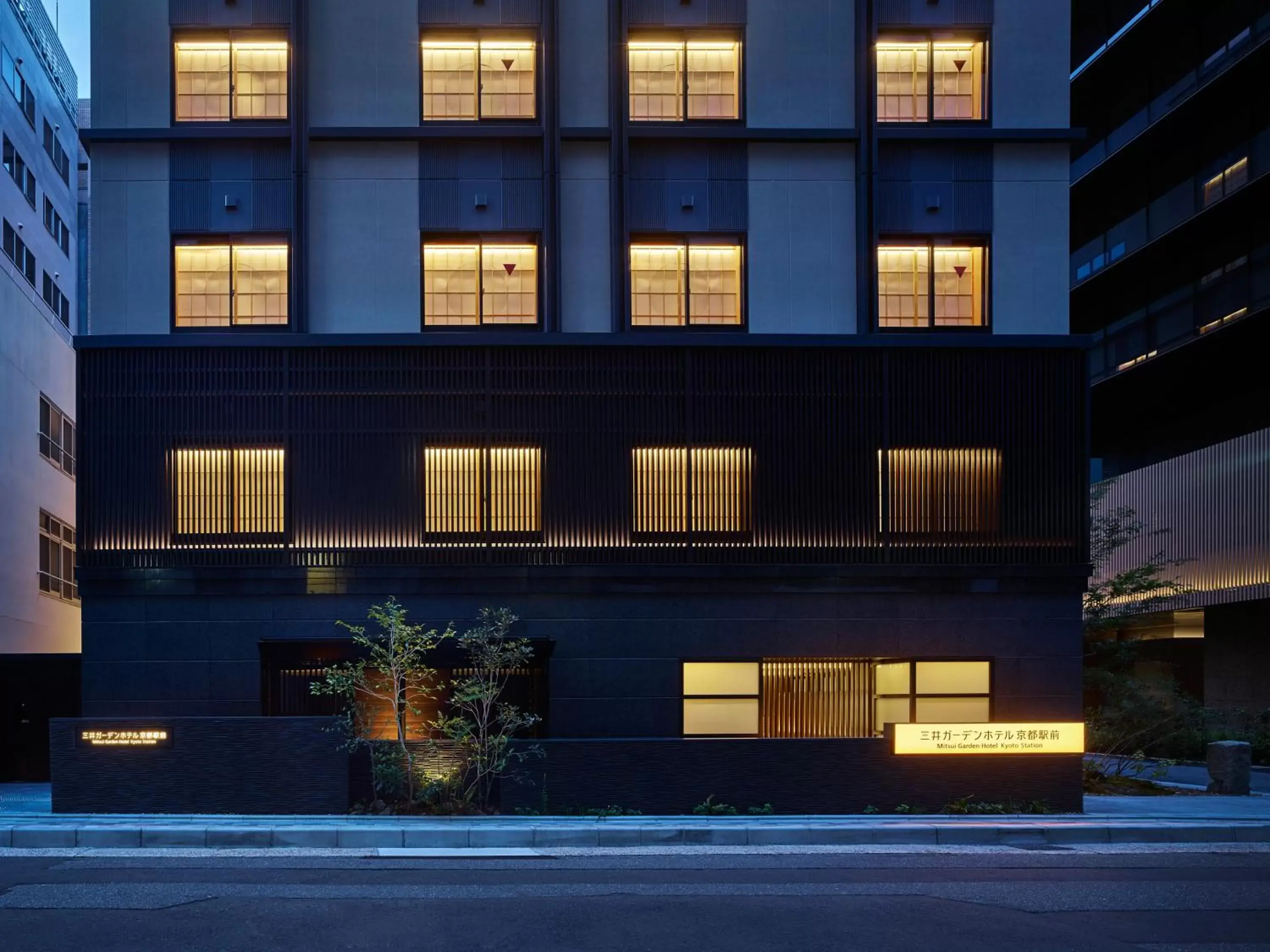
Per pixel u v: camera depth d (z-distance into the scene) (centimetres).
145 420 1816
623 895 965
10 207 3391
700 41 1925
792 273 1908
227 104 1884
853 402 1864
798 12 1930
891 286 1920
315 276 1872
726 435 1848
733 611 1838
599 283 1892
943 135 1911
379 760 1382
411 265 1881
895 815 1400
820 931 840
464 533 1820
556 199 1870
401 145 1898
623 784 1409
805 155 1928
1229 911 926
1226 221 3334
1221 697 3259
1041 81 1938
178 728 1372
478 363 1847
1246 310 3316
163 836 1206
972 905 937
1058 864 1138
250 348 1825
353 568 1798
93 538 1792
